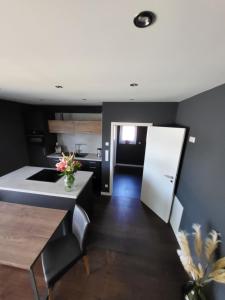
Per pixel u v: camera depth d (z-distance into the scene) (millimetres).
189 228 2225
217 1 561
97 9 620
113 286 1868
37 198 2393
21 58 1122
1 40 867
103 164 3883
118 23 703
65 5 600
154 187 3268
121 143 6051
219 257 1493
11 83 1917
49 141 4465
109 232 2729
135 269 2082
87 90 2268
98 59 1133
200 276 1496
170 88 2002
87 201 2824
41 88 2186
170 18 661
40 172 3074
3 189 2451
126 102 3418
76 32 785
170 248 2430
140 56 1065
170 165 2879
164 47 931
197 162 2143
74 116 4629
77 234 1912
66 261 1638
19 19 680
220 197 1528
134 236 2656
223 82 1582
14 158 3941
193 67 1246
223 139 1554
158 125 3393
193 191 2199
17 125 3971
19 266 1322
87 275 1972
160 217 3156
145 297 1771
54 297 1733
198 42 859
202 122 2068
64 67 1312
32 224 1771
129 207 3500
